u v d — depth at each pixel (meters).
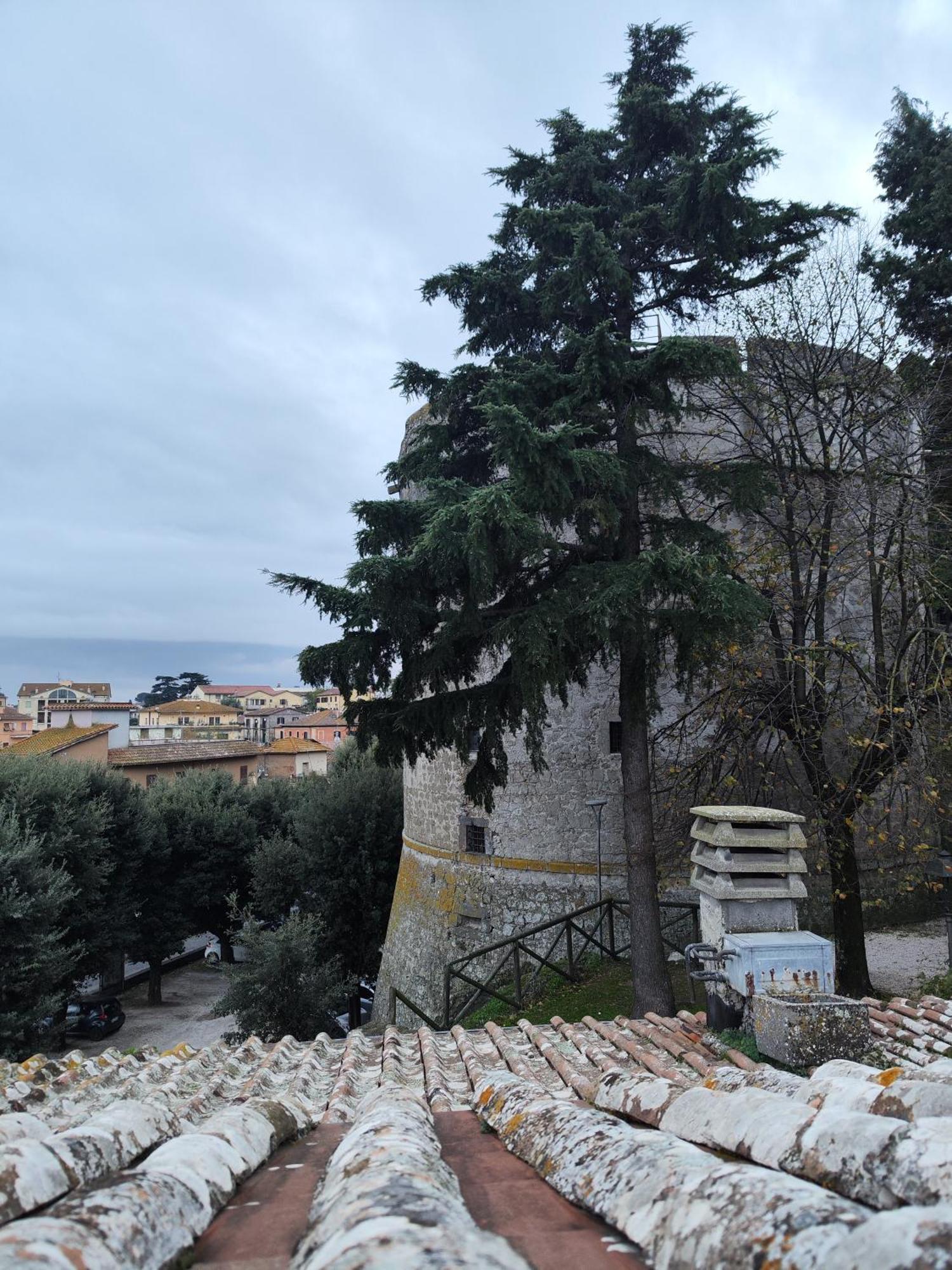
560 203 9.70
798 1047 4.45
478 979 14.15
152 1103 3.11
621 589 7.63
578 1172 2.00
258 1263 1.54
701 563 7.69
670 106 9.24
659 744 13.26
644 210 9.12
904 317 12.98
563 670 8.41
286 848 22.66
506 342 10.11
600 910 13.41
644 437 10.78
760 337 11.23
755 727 10.34
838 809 9.62
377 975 21.14
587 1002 10.79
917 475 10.53
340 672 8.46
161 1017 23.02
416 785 17.58
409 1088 4.39
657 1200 1.57
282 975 14.97
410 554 8.29
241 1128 2.70
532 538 7.43
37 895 14.74
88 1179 1.99
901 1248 0.93
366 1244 1.15
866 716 10.19
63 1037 19.53
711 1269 1.18
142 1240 1.45
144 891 23.17
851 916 9.69
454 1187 1.89
